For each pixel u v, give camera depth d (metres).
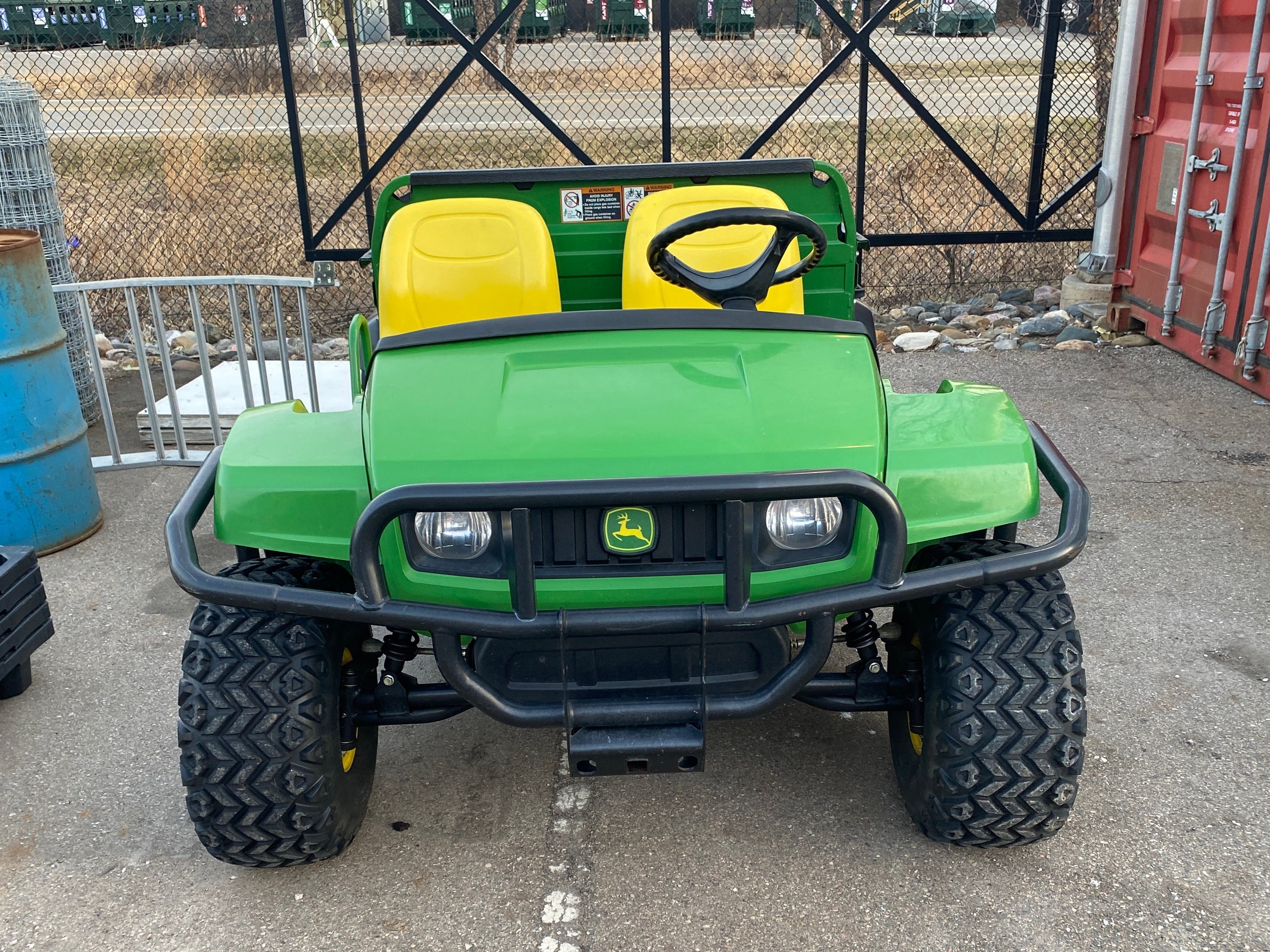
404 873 2.76
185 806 3.05
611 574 2.34
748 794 3.02
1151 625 3.79
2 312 4.34
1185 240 6.43
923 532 2.46
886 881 2.67
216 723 2.47
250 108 13.66
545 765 3.20
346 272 8.60
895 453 2.52
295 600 2.33
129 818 3.00
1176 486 4.88
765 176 3.71
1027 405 5.94
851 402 2.53
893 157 10.72
